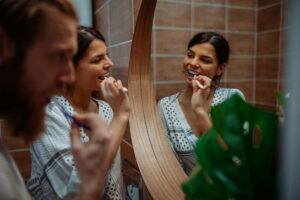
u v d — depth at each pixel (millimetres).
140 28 872
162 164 822
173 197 751
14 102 362
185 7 815
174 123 826
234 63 739
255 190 401
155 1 815
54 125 692
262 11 667
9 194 385
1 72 346
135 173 935
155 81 880
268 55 644
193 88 771
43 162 693
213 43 755
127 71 966
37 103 377
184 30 821
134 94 907
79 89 793
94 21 1401
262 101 659
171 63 844
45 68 352
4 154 418
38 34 336
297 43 271
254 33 685
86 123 416
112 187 799
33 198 788
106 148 393
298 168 281
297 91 278
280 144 360
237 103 441
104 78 796
